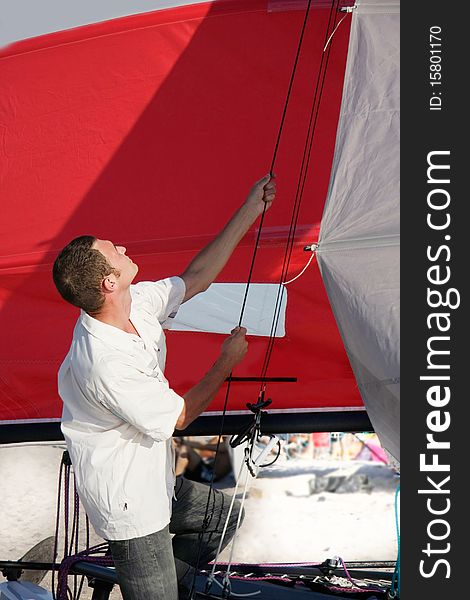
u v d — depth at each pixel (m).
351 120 7.30
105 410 6.70
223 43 9.94
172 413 6.64
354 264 7.23
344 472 17.95
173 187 9.99
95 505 6.80
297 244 9.45
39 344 10.16
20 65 10.45
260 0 9.80
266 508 16.22
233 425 9.90
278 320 9.78
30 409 10.22
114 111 10.23
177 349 10.08
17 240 10.20
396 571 8.08
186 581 7.96
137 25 10.16
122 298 6.91
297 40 9.75
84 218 10.15
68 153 10.30
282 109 9.80
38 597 8.88
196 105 10.02
